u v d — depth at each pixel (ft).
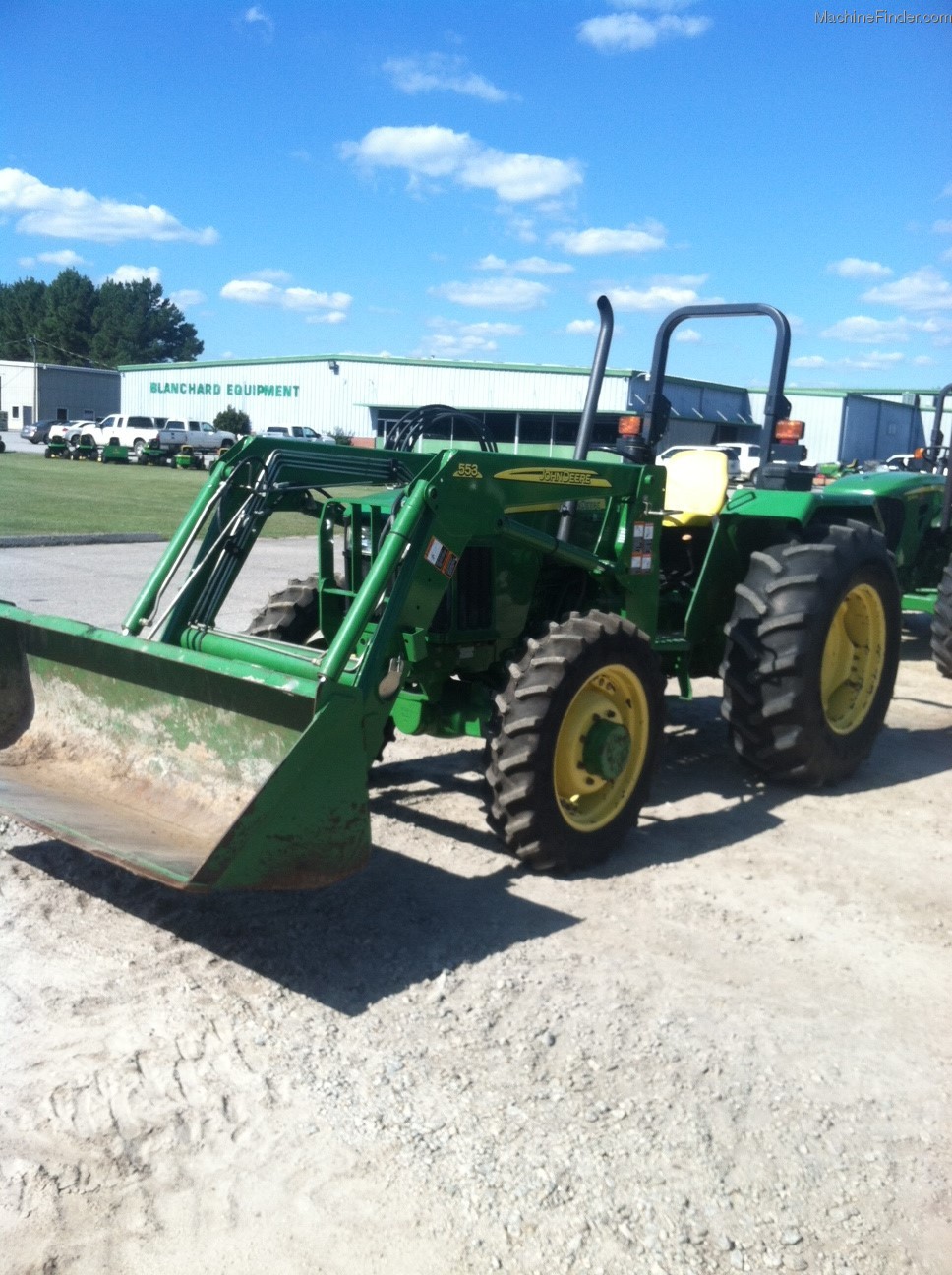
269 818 10.29
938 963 11.99
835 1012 10.87
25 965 11.03
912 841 15.65
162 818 12.19
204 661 11.50
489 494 13.44
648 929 12.50
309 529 60.29
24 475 99.19
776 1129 9.01
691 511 17.84
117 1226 7.60
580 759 13.87
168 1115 8.79
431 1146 8.56
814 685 16.71
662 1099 9.31
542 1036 10.15
